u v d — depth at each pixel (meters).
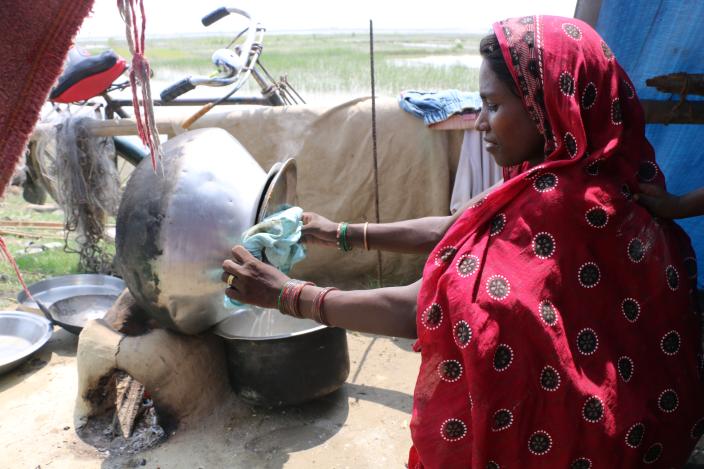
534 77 1.28
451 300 1.28
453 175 4.25
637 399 1.31
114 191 4.29
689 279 1.43
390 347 3.64
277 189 2.64
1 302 4.09
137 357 2.74
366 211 4.30
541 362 1.25
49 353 3.51
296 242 2.13
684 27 2.45
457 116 4.00
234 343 2.79
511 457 1.29
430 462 1.37
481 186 4.08
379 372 3.38
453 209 4.14
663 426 1.37
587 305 1.28
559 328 1.25
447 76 16.42
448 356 1.32
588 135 1.31
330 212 4.30
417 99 4.12
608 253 1.29
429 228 1.96
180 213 2.42
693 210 1.37
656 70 2.61
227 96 3.41
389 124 4.14
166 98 3.50
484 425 1.26
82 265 4.48
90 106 4.36
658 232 1.35
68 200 4.20
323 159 4.21
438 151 4.14
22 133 1.08
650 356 1.34
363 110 4.16
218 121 4.20
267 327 2.95
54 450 2.73
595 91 1.29
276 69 18.33
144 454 2.70
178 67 20.77
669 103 2.29
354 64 19.78
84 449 2.74
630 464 1.32
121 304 3.08
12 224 5.45
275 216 2.09
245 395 2.86
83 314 3.87
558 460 1.28
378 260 4.21
